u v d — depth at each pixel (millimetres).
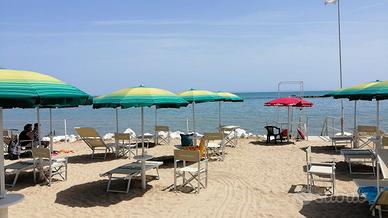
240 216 6090
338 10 16531
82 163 10914
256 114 37281
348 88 11234
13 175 9289
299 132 16094
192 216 6129
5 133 14336
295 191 7516
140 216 6172
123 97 7293
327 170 7363
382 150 6230
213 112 42969
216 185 8094
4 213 4312
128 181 7930
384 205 5977
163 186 8023
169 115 39844
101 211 6457
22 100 3818
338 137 12969
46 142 12633
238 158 11461
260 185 8062
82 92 4883
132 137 17109
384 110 40094
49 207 6719
